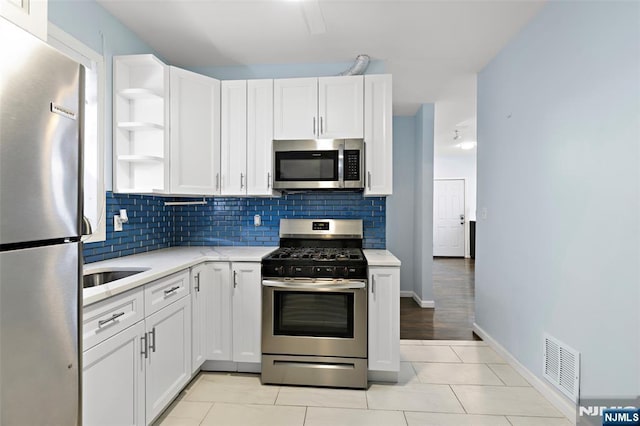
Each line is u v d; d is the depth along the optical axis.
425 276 4.17
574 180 1.88
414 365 2.58
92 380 1.34
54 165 0.90
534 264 2.27
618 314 1.59
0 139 0.74
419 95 3.85
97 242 2.12
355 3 2.12
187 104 2.49
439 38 2.56
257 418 1.91
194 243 3.03
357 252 2.62
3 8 0.93
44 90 0.86
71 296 0.97
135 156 2.23
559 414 1.95
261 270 2.34
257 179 2.69
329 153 2.58
